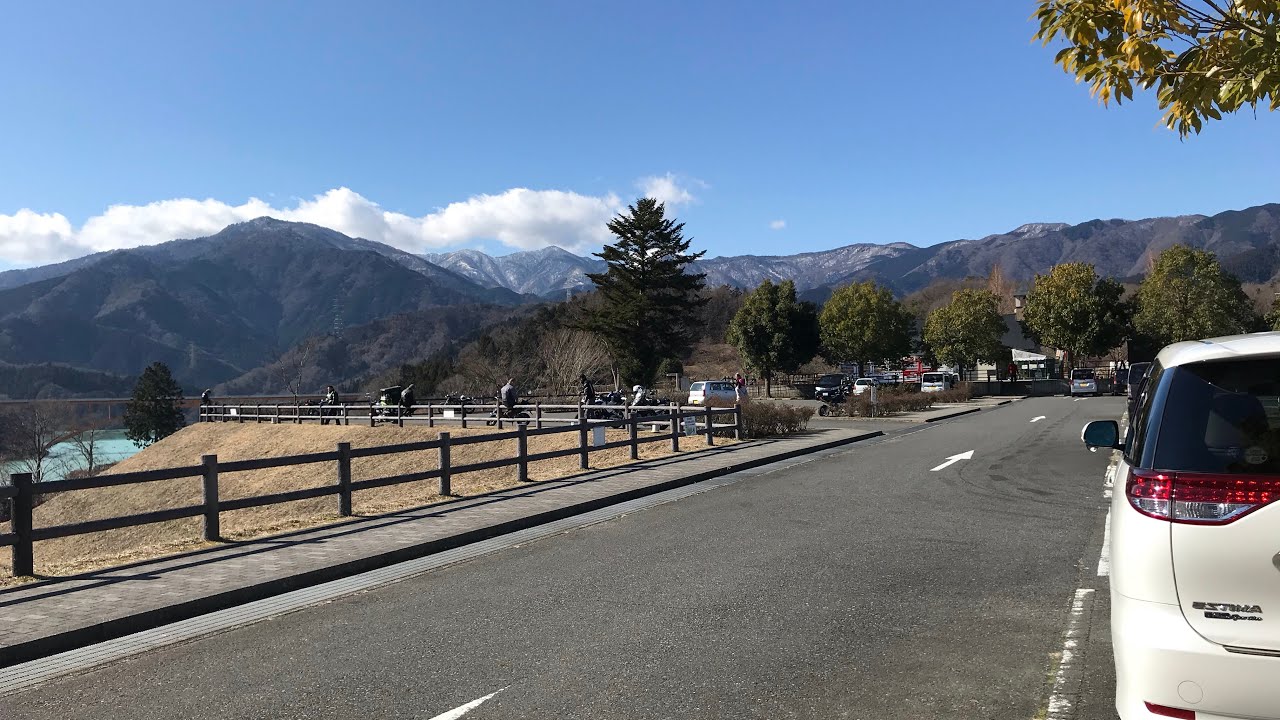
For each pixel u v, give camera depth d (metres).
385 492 29.59
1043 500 11.22
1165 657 3.00
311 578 7.94
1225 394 3.21
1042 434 22.66
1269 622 2.92
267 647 5.82
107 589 7.40
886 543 8.61
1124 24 6.37
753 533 9.43
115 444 85.12
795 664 5.04
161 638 6.25
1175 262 63.41
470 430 34.06
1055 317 67.88
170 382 73.94
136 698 4.89
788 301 68.31
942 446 19.86
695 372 94.12
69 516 39.03
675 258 65.75
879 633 5.62
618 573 7.68
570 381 57.25
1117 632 3.24
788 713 4.29
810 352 69.00
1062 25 6.93
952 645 5.34
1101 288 69.06
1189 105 6.59
